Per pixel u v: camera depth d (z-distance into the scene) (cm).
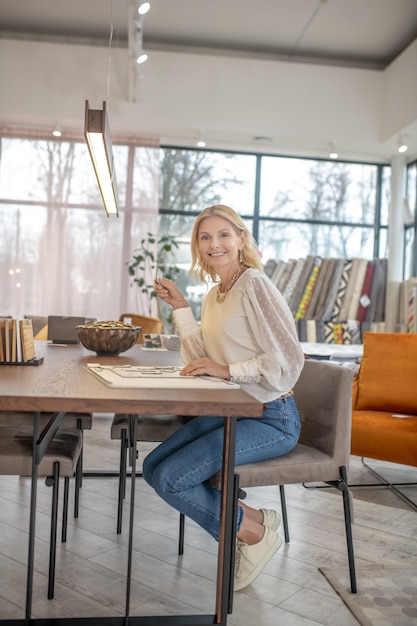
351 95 651
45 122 640
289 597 194
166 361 245
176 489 174
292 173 717
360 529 262
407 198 679
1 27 639
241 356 194
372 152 684
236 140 668
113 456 376
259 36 637
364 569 218
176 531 252
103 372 180
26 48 619
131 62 555
